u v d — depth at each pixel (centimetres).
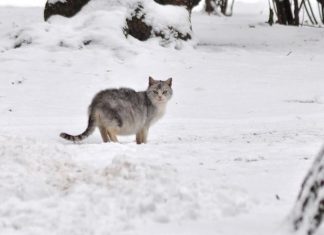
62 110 3136
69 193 1162
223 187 1144
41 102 3328
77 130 2495
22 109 3119
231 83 4072
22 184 1195
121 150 1770
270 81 4162
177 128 2600
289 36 6206
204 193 1097
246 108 3259
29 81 3847
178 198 1074
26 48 4638
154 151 1775
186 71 4394
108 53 4600
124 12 5072
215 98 3588
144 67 4394
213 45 5641
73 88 3719
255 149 1806
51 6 5303
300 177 1302
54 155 1568
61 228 963
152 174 1226
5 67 4150
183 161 1600
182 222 988
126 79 4031
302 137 2045
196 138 2227
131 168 1279
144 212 1032
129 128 2180
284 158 1595
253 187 1209
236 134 2312
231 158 1642
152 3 5269
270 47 5641
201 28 6712
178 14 5353
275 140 2008
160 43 5103
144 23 5094
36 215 1034
